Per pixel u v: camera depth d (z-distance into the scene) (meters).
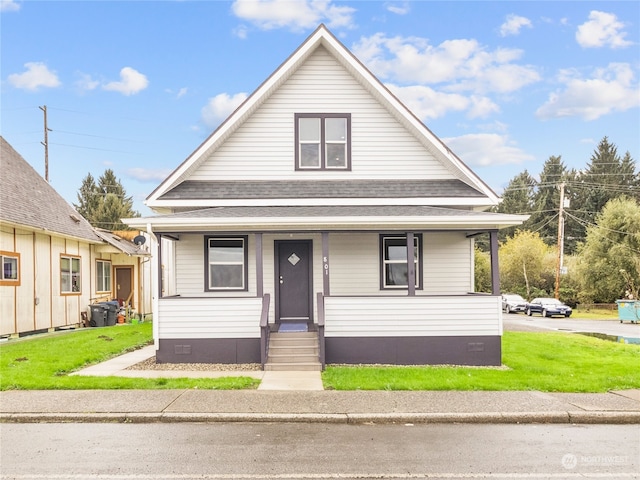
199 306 13.37
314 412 8.66
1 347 15.04
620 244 44.53
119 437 7.60
